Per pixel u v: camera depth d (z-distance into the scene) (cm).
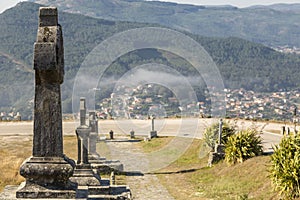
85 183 1711
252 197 1753
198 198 1894
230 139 2323
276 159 1689
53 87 917
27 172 899
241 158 2227
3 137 3847
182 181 2241
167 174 2391
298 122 4125
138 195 1984
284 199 1595
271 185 1742
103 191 1659
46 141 916
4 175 2205
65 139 3534
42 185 905
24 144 3497
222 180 2111
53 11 915
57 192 898
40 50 890
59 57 920
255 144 2267
